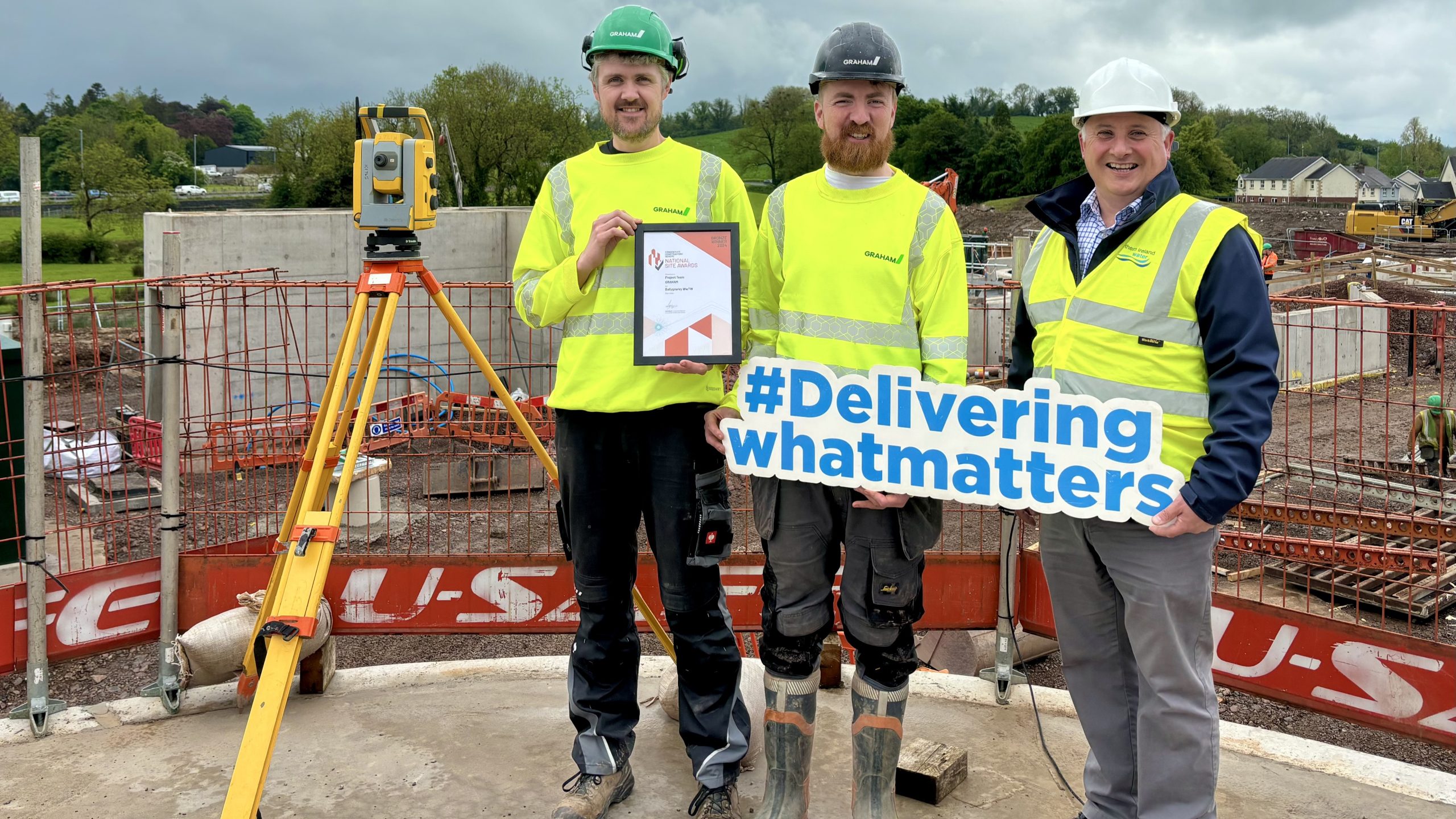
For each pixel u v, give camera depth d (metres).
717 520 2.84
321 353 12.38
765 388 2.68
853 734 2.83
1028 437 2.48
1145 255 2.47
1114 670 2.75
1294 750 3.48
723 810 2.96
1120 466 2.40
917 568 2.75
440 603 3.99
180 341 3.90
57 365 14.03
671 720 3.70
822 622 2.79
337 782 3.28
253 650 3.03
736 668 3.05
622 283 2.81
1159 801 2.57
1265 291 2.39
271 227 13.96
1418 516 7.10
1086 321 2.54
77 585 3.78
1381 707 3.34
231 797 2.28
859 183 2.66
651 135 2.84
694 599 2.93
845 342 2.64
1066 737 3.66
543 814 3.10
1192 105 122.06
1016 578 3.97
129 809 3.14
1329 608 6.73
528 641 6.45
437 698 3.91
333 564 3.95
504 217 16.53
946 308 2.63
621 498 2.93
